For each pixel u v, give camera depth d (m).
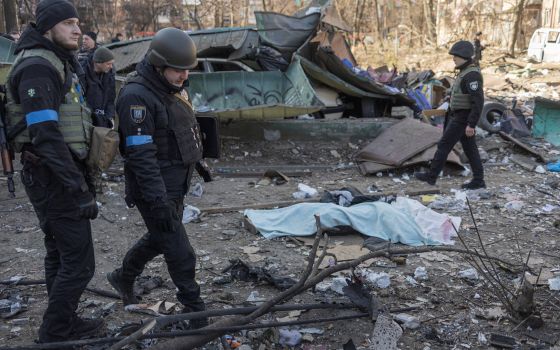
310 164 9.01
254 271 4.45
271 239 5.44
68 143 2.98
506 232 5.63
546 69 20.14
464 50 6.95
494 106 10.57
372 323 3.76
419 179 7.85
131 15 31.86
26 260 4.96
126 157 3.29
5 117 2.98
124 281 3.89
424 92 12.77
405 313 3.91
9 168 3.27
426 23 31.08
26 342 3.53
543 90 16.62
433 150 8.34
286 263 4.86
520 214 6.21
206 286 4.39
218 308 3.96
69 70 3.01
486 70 21.58
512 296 4.02
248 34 10.72
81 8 31.86
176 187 3.37
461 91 7.03
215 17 31.08
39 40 2.88
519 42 27.50
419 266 4.73
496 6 28.38
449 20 30.31
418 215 5.65
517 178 7.96
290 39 10.56
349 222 5.48
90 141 3.07
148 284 4.35
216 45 10.64
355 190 6.60
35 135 2.80
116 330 3.61
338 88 10.81
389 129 9.03
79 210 2.96
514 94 16.11
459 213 6.27
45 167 2.96
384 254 4.05
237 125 9.62
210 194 7.16
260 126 9.62
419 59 25.70
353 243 5.29
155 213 3.17
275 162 9.01
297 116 10.12
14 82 2.87
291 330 3.65
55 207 3.03
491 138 10.00
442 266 4.76
